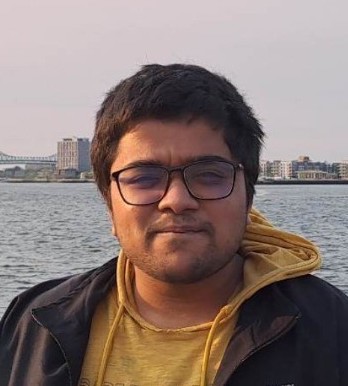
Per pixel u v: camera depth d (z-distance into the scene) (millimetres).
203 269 3096
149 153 3109
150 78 3188
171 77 3172
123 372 3234
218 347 3188
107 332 3354
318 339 3148
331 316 3223
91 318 3385
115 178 3205
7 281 21781
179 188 3064
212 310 3295
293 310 3139
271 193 121562
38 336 3410
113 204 3250
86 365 3311
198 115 3105
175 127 3104
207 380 3139
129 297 3365
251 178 3275
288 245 3545
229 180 3131
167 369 3184
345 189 152875
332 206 71062
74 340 3305
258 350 3100
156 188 3100
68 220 51531
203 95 3123
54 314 3393
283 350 3121
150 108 3104
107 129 3246
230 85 3275
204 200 3078
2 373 3430
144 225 3113
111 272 3488
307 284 3359
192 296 3273
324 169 145250
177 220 3061
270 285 3287
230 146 3158
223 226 3104
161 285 3273
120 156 3197
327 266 22766
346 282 19703
